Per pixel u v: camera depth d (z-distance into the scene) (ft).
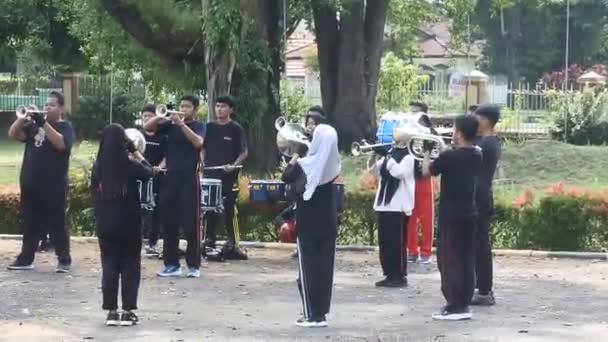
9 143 144.87
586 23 239.30
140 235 37.29
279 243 58.95
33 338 35.14
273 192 57.93
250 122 80.53
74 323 37.58
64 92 148.15
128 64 89.66
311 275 37.29
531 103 140.46
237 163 53.16
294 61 206.18
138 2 80.18
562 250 58.85
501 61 243.60
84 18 91.04
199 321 38.14
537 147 96.94
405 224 46.06
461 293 38.86
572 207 58.44
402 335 36.17
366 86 117.39
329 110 117.39
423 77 154.71
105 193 36.73
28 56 163.43
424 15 148.25
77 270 49.34
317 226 37.29
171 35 81.25
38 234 49.14
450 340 35.47
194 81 83.61
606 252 58.13
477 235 41.47
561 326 38.04
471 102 138.00
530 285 47.44
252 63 80.23
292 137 38.11
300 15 110.83
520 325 38.14
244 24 78.48
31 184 48.21
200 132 48.75
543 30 242.37
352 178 77.30
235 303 41.86
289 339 35.29
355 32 116.26
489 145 41.11
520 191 71.61
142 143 40.47
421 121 48.34
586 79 150.71
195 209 47.83
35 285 45.27
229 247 53.83
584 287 46.98
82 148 100.22
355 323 38.19
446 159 38.68
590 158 94.27
